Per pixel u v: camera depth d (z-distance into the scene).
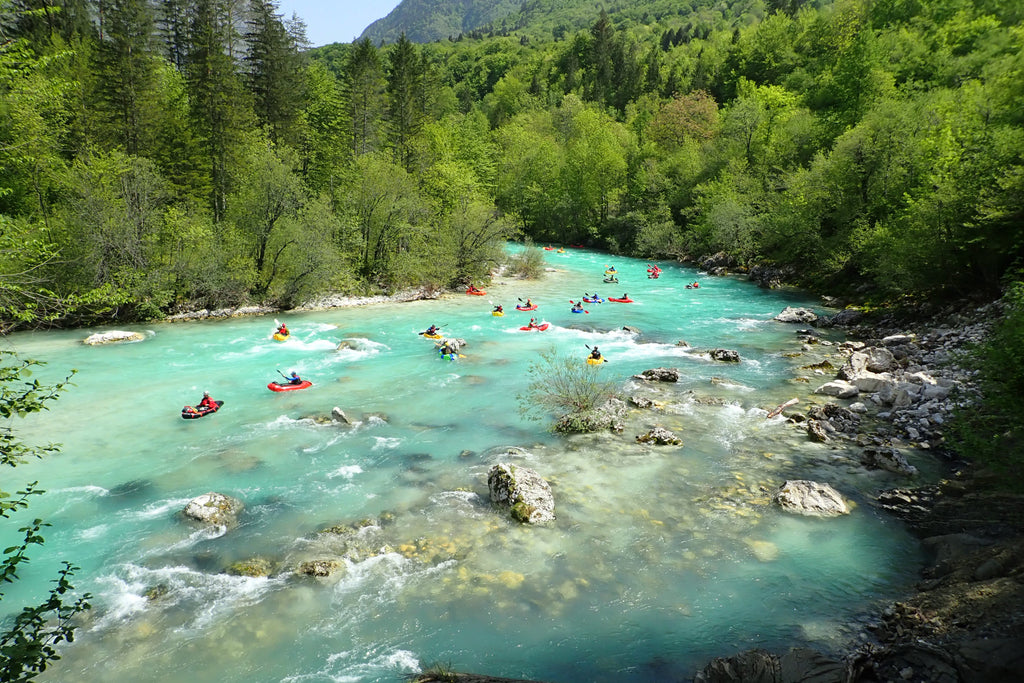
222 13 52.50
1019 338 12.07
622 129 98.38
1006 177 26.53
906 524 13.09
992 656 7.52
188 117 45.97
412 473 16.09
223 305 37.50
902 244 31.02
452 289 47.47
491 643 9.72
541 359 27.36
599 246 82.00
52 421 19.66
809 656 8.38
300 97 59.25
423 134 66.31
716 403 21.19
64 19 50.97
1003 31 56.56
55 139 34.00
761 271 52.06
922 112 41.22
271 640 9.85
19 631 5.71
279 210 38.81
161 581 11.44
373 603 10.77
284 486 15.38
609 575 11.53
